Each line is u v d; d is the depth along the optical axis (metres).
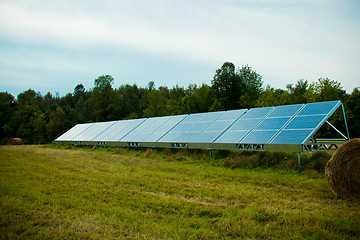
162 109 66.00
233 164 16.12
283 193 10.33
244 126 18.23
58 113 67.75
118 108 80.62
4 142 67.38
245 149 16.28
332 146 16.42
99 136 32.94
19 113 74.69
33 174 15.09
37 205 9.47
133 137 26.78
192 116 24.89
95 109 78.81
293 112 16.62
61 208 9.12
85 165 18.23
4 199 10.22
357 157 9.58
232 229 7.00
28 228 7.48
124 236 6.92
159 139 23.16
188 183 12.43
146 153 22.47
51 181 13.27
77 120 78.44
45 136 66.44
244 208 8.72
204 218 7.97
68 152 28.30
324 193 10.30
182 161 19.14
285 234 6.61
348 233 6.65
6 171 16.33
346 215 7.77
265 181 12.32
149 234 6.90
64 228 7.50
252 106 58.28
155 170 16.05
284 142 14.33
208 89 67.00
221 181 12.77
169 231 7.00
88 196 10.41
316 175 12.68
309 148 14.27
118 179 13.38
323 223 7.17
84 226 7.52
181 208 8.82
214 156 18.62
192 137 20.55
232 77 65.00
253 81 67.62
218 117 21.91
